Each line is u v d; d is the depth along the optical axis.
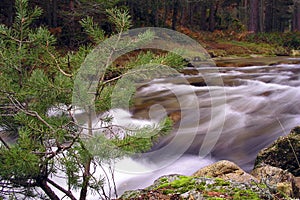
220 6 30.75
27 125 2.38
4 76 2.59
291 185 3.15
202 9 25.27
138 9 20.30
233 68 13.38
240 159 5.52
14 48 2.63
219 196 2.21
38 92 2.53
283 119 7.17
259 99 8.49
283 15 34.31
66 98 2.59
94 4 12.47
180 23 23.95
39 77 2.50
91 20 2.70
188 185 2.40
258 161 4.65
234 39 22.45
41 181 2.57
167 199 2.23
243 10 34.34
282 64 14.52
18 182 2.51
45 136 2.54
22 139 2.33
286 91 9.36
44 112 2.65
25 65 2.78
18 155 2.21
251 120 6.95
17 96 2.50
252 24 25.77
